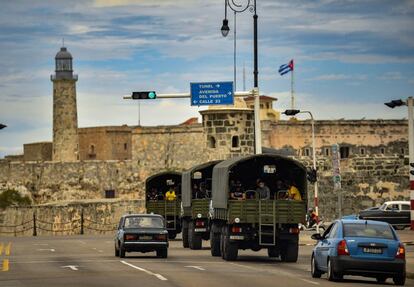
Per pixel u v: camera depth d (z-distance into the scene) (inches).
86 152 6574.8
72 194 5068.9
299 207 2030.0
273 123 4662.9
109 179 4968.0
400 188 4685.0
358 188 4660.4
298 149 4662.9
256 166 2145.7
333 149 2689.5
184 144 4670.3
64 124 6624.0
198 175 2578.7
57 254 2341.3
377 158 4682.6
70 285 1470.2
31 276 1648.6
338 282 1547.7
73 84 6668.3
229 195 2059.5
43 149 6791.3
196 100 2883.9
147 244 2142.0
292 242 2043.6
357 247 1525.6
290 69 4328.3
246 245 2053.4
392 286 1520.7
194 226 2522.1
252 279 1576.0
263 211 2021.4
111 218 4382.4
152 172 4768.7
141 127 4773.6
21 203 5039.4
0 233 4463.6
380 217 3548.2
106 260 2084.2
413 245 2509.8
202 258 2160.4
